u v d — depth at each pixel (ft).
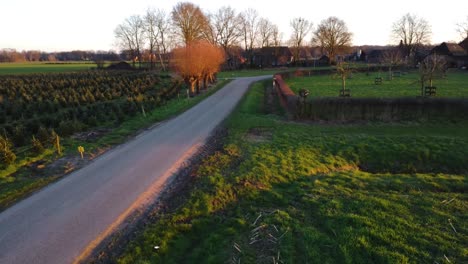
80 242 21.63
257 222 23.53
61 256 20.24
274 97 95.81
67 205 26.76
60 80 130.93
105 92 95.55
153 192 28.96
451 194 27.50
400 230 21.44
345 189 28.78
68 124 51.06
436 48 227.81
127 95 96.02
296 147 41.27
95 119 57.72
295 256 19.42
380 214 23.61
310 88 111.86
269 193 28.32
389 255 18.89
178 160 37.17
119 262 19.40
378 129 51.44
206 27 216.13
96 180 31.91
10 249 21.01
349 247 19.85
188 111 69.77
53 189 30.04
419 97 56.49
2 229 23.38
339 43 267.39
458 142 42.52
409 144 42.11
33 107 72.02
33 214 25.39
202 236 22.56
